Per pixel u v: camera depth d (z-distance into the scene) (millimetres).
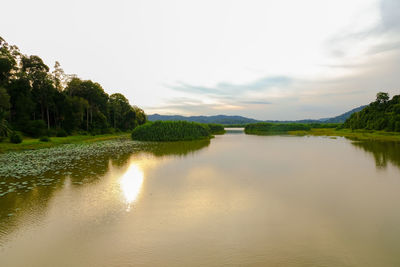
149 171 17766
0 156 24703
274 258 6566
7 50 50938
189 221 9000
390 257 6543
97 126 69625
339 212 9797
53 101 55469
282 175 16547
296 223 8781
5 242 7438
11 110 46562
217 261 6453
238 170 18266
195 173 17156
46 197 11664
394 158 23531
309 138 56969
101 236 7840
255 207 10445
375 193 12328
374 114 77062
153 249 7062
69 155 25734
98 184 14070
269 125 111250
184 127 54781
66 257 6652
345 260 6441
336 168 18922
